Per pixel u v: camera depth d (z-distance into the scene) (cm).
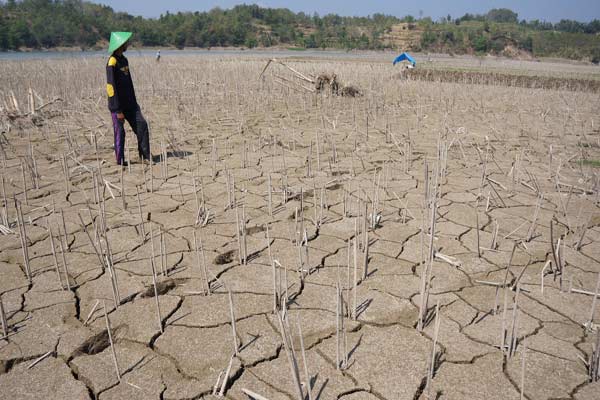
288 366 240
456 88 1446
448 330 268
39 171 562
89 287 312
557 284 317
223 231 398
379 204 460
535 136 796
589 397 221
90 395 222
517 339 260
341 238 385
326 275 328
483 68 2528
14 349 252
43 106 895
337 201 469
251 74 1700
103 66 1903
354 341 259
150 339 261
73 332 266
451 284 317
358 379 231
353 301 276
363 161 619
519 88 1508
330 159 627
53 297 300
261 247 370
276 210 445
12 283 315
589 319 271
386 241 381
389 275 329
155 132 782
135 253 358
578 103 1199
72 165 588
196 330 268
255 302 295
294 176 553
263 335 263
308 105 1098
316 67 2100
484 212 443
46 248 365
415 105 1109
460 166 600
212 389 225
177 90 1236
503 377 233
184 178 539
